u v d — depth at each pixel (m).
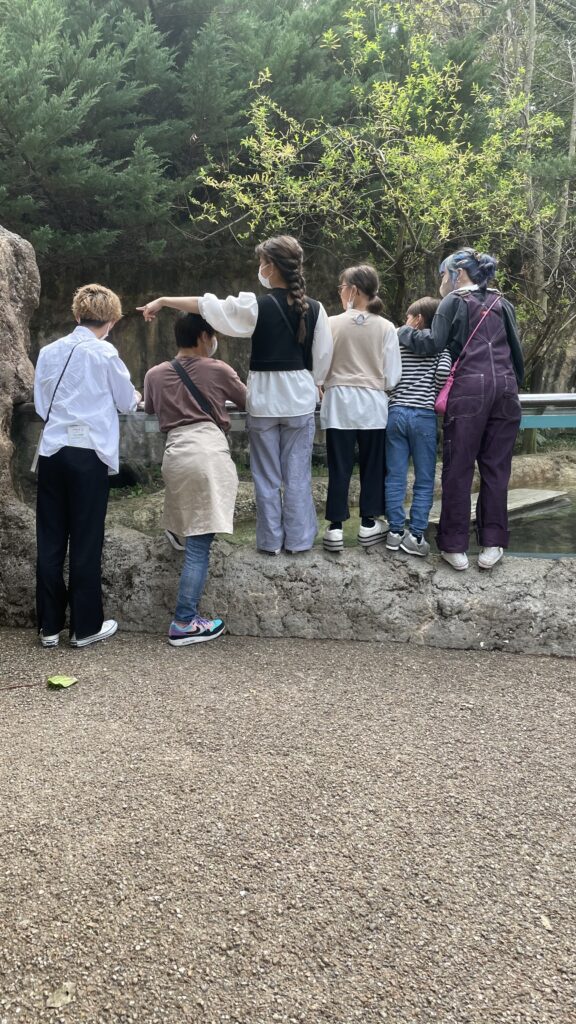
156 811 2.18
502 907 1.82
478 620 3.51
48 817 2.15
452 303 3.34
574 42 10.54
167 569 3.79
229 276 9.35
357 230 8.88
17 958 1.64
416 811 2.20
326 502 3.71
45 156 7.12
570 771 2.44
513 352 3.47
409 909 1.81
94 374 3.49
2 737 2.66
